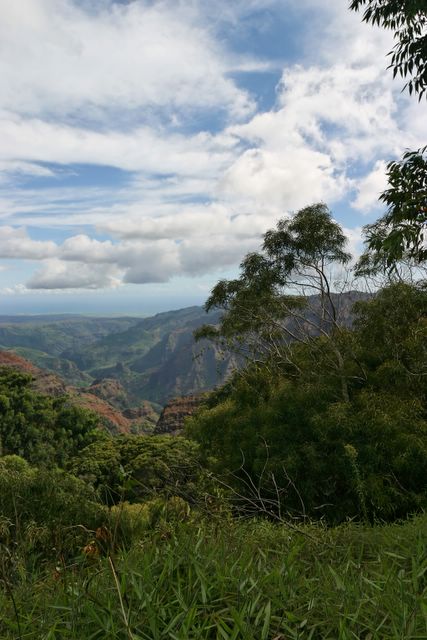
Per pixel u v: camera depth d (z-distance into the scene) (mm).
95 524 6141
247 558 2135
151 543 2234
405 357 12227
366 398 11367
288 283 16781
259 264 17250
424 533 2568
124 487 2348
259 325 18391
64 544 2227
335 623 1596
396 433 10188
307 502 10320
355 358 12766
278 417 12250
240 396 14953
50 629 1565
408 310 12578
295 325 17766
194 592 1819
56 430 47250
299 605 1780
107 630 1538
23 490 7082
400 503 9719
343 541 2668
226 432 14758
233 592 1787
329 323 15875
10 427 43375
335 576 1857
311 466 10555
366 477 9836
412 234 4969
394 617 1568
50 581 2012
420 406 10898
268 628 1563
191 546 2158
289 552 2244
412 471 9852
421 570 1907
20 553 2121
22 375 51125
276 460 10773
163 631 1517
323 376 13273
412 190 5137
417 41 5141
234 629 1508
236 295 17844
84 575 1980
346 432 10695
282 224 16203
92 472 23312
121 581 1737
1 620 1685
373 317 13125
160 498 2578
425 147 5012
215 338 20719
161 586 1862
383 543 2568
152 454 21672
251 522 2893
